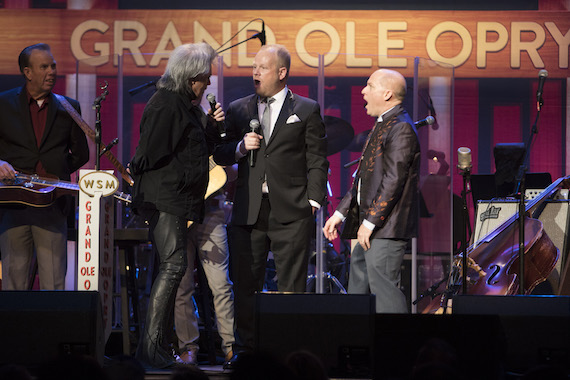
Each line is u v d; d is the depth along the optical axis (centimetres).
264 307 858
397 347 830
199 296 1322
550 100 2045
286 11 2033
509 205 1481
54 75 1159
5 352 838
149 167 986
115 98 1340
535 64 2045
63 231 1160
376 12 2038
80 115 1209
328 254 1458
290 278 1055
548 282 1487
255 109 1093
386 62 1392
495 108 2050
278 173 1052
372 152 1097
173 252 984
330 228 1119
